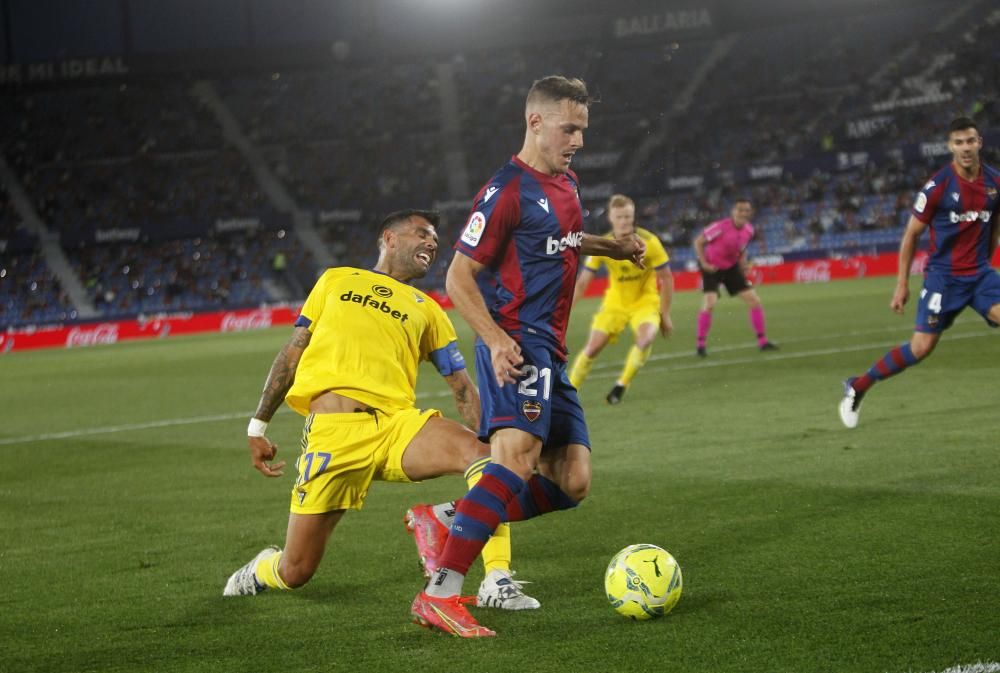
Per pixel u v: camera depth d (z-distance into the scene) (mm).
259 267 75312
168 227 75312
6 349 58906
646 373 24375
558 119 7625
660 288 18250
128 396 27641
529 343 7738
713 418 16906
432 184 79000
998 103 70062
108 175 81188
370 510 11820
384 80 88000
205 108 85625
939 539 8938
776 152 75375
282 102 87250
